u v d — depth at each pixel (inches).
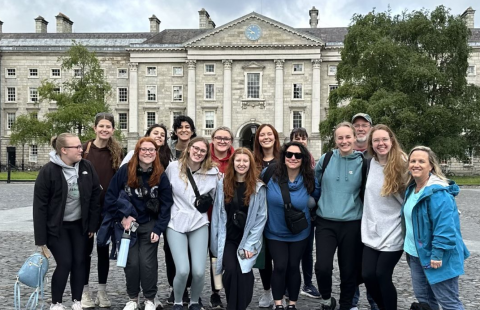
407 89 1525.6
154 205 251.4
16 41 2684.5
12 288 305.9
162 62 2409.0
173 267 286.2
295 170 258.1
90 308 271.3
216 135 286.0
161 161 287.6
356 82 1653.5
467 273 360.2
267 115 2338.8
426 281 222.5
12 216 671.1
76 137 246.5
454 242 204.2
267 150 294.2
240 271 246.2
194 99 2356.1
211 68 2369.6
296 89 2330.2
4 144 2529.5
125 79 2479.1
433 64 1492.4
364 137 305.7
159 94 2411.4
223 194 255.4
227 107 2338.8
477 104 1521.9
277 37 2324.1
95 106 1886.1
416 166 216.7
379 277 234.4
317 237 256.1
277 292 248.8
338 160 256.5
